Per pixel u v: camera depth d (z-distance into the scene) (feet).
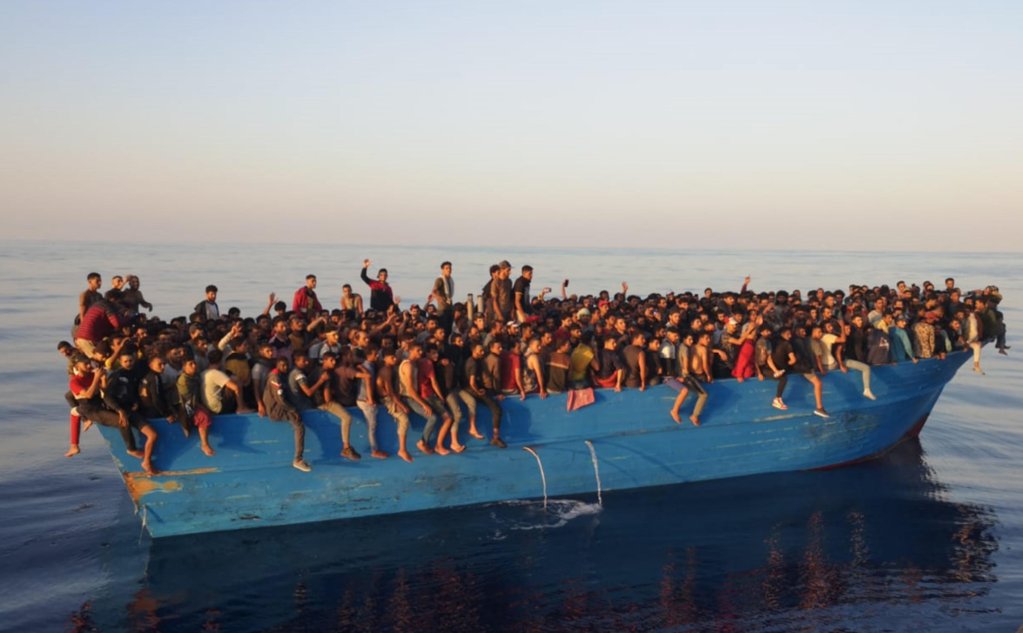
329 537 42.91
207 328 47.55
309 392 41.78
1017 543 44.73
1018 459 63.05
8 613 35.40
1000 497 52.70
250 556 40.73
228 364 42.11
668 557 41.75
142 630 34.04
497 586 38.17
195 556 40.65
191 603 36.35
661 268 519.60
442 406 44.24
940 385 61.46
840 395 54.90
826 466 56.29
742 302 60.90
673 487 51.34
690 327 53.06
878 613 35.94
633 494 49.90
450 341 48.65
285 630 34.04
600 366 48.60
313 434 42.80
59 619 34.91
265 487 42.57
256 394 41.83
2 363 112.47
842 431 55.67
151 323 48.01
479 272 444.14
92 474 58.49
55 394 91.09
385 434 44.19
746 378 51.47
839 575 40.06
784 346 51.21
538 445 47.39
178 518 41.78
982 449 65.98
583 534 44.21
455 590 37.70
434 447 44.93
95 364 39.70
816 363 53.83
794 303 64.90
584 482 48.80
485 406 45.96
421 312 58.85
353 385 43.93
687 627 34.42
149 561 40.04
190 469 40.96
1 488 54.60
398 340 49.73
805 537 44.83
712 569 40.47
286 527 43.62
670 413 49.98
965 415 82.07
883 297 59.52
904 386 57.41
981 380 107.04
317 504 43.80
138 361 40.60
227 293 247.09
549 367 47.65
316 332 50.47
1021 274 476.13
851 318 56.65
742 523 46.47
